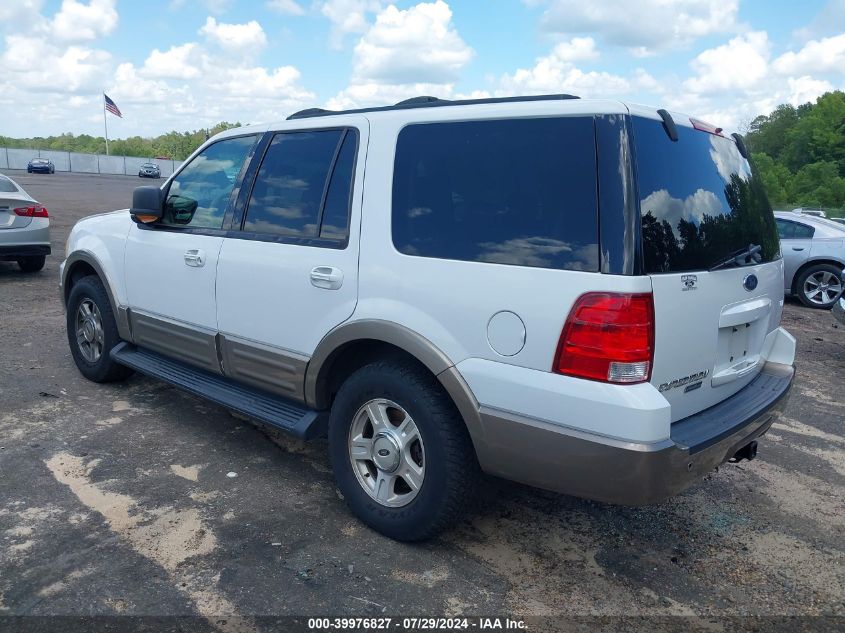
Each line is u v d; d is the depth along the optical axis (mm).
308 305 3629
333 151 3699
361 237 3428
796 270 11055
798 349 8062
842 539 3688
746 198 3531
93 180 48312
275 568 3152
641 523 3750
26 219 9727
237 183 4184
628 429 2631
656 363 2740
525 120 2996
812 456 4828
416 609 2916
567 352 2732
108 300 5211
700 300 2947
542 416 2812
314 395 3668
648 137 2850
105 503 3666
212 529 3459
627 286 2631
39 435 4496
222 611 2840
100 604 2844
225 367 4176
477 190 3082
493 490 4039
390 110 3539
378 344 3514
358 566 3201
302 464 4285
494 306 2922
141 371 4773
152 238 4652
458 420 3160
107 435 4562
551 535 3574
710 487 4254
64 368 5906
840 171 81000
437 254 3146
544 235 2844
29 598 2859
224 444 4520
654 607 3025
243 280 3971
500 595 3047
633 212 2680
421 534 3293
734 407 3273
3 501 3631
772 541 3637
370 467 3553
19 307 8188
